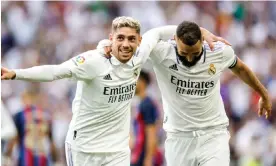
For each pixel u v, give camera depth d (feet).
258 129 106.93
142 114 79.87
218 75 58.44
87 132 55.01
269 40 156.46
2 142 83.66
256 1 163.84
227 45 58.39
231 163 104.32
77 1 161.58
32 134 85.25
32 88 85.92
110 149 55.01
